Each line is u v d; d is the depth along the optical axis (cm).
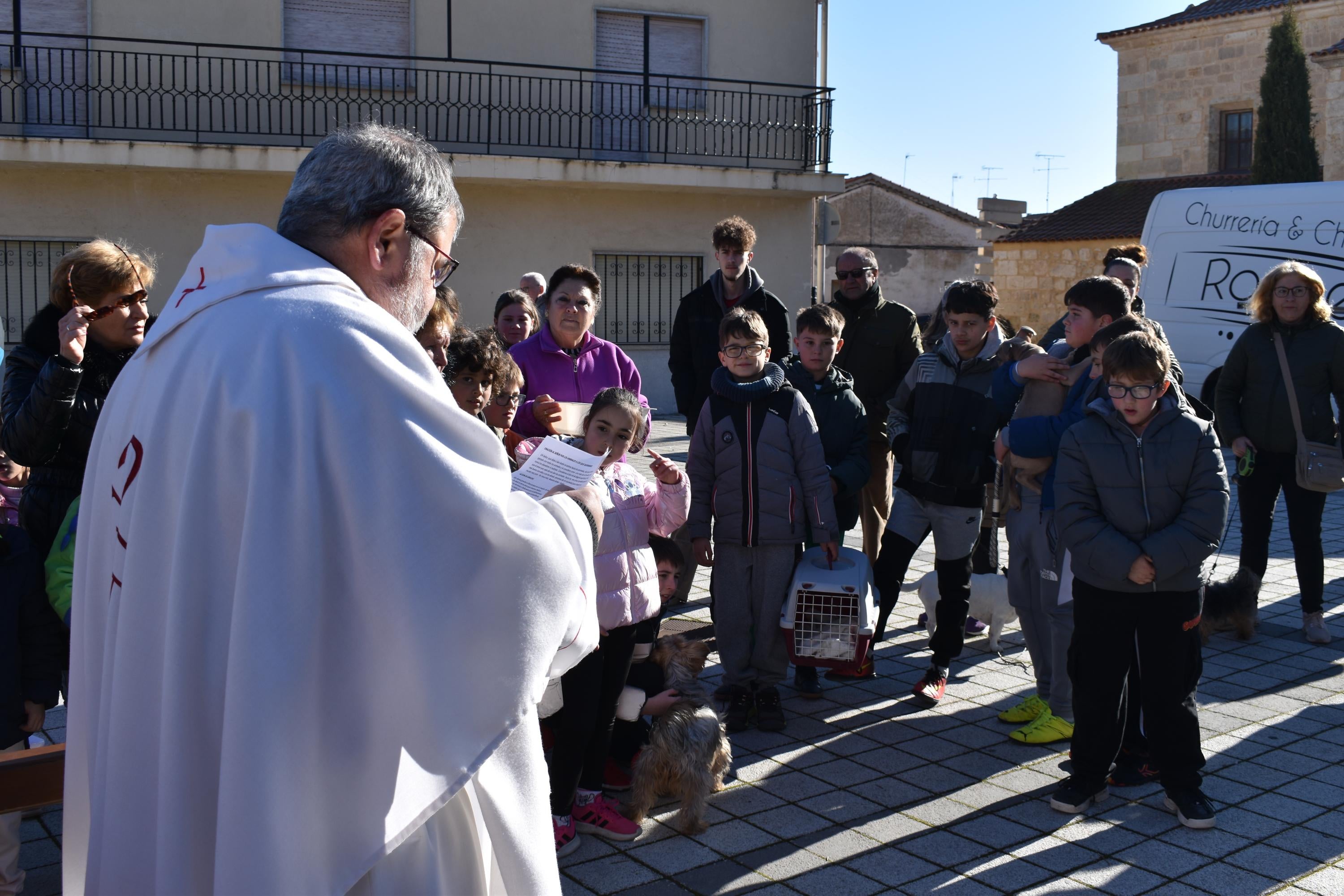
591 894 330
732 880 339
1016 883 335
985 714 484
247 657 138
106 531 162
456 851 159
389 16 1645
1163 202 1354
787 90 1825
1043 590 443
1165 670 373
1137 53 2670
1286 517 955
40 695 314
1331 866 345
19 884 317
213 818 145
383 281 165
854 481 510
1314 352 575
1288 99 2211
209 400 145
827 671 544
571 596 157
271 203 1585
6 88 1523
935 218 3203
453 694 146
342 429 143
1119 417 374
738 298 594
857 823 378
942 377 495
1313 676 534
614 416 381
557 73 1722
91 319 319
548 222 1723
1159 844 361
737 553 468
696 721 371
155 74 1552
